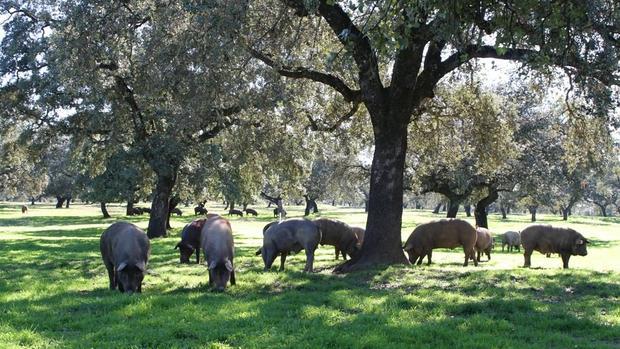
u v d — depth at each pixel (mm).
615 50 12391
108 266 12258
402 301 10070
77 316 8977
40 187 72438
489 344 7297
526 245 19859
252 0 13797
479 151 21781
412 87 15031
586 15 10656
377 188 15523
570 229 19641
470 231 18188
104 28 16297
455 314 9367
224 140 29094
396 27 9195
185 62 14180
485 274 13664
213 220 12953
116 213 75062
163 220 31953
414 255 18609
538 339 7680
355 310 9516
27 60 29031
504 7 10781
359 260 15516
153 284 12695
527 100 25562
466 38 11227
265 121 20750
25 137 32219
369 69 14664
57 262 17688
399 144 15453
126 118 28484
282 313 9125
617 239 40812
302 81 19094
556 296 10945
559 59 12719
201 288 12086
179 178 33531
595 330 8164
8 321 8492
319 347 7105
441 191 35906
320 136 25078
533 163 33656
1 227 44312
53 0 25750
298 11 14570
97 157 32406
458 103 20609
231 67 14578
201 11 12953
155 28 15852
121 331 7902
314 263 17781
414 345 7281
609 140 19047
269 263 15516
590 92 14773
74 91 21984
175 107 19688
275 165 28109
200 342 7414
